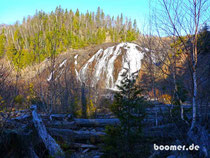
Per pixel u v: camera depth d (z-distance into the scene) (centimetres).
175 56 400
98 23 8012
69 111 842
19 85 822
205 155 316
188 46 353
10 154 347
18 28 5084
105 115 852
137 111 385
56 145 452
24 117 565
